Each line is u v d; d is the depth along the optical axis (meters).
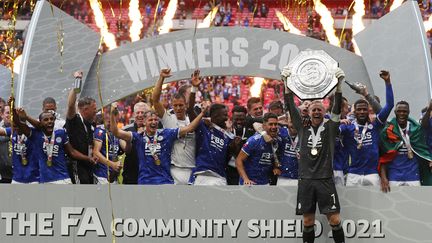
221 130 8.12
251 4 28.70
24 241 7.82
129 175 8.41
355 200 7.69
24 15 25.72
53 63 10.41
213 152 8.07
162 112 8.38
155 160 8.02
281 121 8.25
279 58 10.48
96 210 7.79
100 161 8.17
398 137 7.97
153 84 10.42
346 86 10.42
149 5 27.73
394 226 7.65
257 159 8.00
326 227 7.70
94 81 10.42
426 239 7.61
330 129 7.34
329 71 7.37
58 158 8.02
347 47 26.33
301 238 7.70
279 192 7.71
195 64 10.48
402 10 10.62
